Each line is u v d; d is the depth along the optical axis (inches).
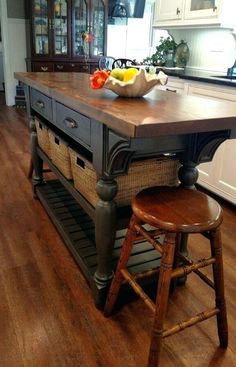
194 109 45.6
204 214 42.2
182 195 47.7
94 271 59.5
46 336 51.8
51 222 86.0
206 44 127.6
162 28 132.6
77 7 208.2
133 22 231.5
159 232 45.9
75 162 62.8
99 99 51.7
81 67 221.0
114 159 44.8
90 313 56.7
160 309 41.3
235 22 104.7
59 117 65.4
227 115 41.8
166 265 40.6
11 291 61.2
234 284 64.8
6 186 107.1
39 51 209.8
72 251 68.1
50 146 81.3
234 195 93.7
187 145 51.2
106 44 223.6
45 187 96.1
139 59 224.7
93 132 48.5
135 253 65.4
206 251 75.9
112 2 212.2
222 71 122.4
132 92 52.5
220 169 96.9
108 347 50.3
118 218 53.4
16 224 84.5
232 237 81.7
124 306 58.6
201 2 109.4
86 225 75.3
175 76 108.3
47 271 67.2
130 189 55.1
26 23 218.8
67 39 212.2
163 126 36.5
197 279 66.3
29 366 46.8
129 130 36.0
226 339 50.2
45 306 57.9
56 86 65.3
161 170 56.6
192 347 50.7
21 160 131.5
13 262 69.6
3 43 220.7
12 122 189.8
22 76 85.8
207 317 46.6
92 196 57.2
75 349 49.7
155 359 43.2
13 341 50.8
